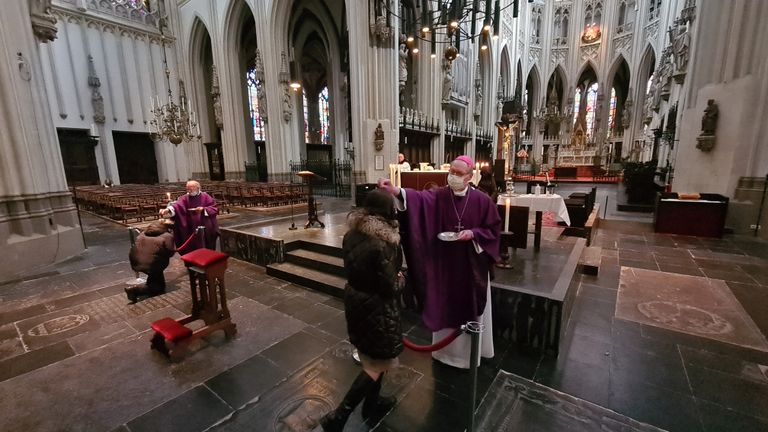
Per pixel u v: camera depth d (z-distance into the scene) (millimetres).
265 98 17359
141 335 3424
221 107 19828
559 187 22031
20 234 5504
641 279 4793
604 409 2215
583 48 31250
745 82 7621
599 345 3129
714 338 3213
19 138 5484
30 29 5746
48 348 3174
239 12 18516
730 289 4379
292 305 4133
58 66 16797
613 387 2555
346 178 18172
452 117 22891
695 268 5258
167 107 16906
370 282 1901
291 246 5539
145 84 19953
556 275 3619
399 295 2025
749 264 5426
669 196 7836
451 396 2477
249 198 11430
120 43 18875
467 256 2520
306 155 21391
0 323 3688
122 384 2646
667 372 2725
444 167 7340
